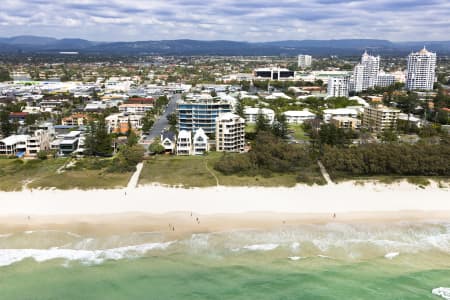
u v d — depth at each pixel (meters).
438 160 131.75
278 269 86.38
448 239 98.62
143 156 158.62
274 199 117.69
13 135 188.25
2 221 103.38
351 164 133.38
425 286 81.06
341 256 91.12
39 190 120.62
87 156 166.12
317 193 121.94
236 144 177.75
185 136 169.38
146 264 87.44
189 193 120.38
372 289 80.25
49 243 94.19
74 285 80.62
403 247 94.88
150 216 107.06
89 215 107.06
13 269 85.00
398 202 117.44
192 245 94.25
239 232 100.00
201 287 80.56
